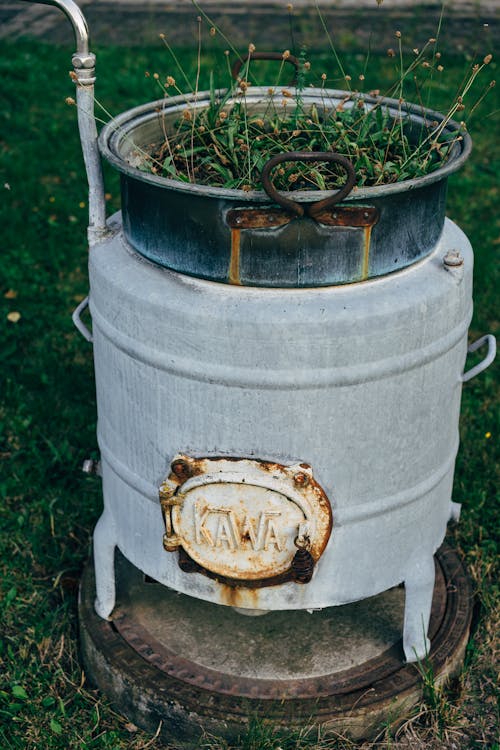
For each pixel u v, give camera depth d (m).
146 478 2.17
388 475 2.08
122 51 7.29
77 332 4.00
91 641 2.47
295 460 1.99
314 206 1.80
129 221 2.07
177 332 1.92
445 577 2.69
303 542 2.00
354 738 2.29
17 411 3.50
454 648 2.43
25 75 6.84
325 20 8.18
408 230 1.95
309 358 1.88
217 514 2.04
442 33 7.86
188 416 2.01
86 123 2.09
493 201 5.12
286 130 2.25
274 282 1.90
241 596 2.16
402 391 2.00
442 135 2.23
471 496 3.09
